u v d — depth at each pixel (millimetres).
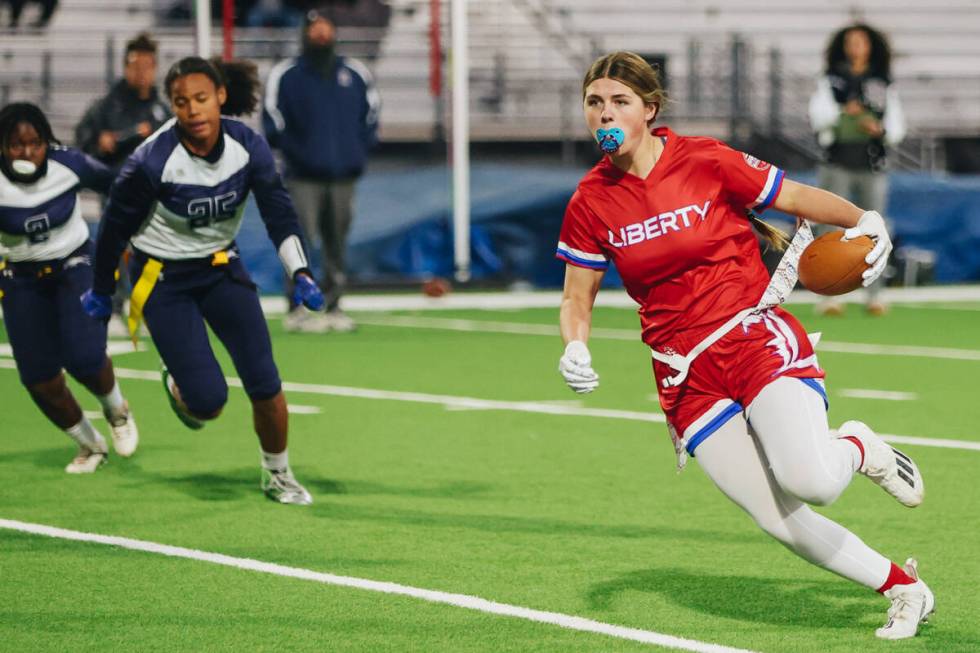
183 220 18391
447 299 49375
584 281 13852
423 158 59656
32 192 20219
